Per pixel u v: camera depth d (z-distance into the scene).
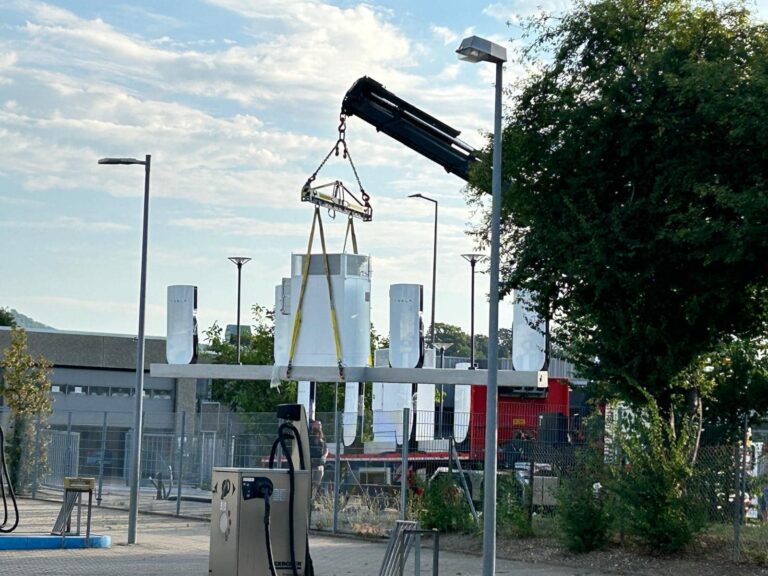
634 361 19.58
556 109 19.92
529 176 20.48
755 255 17.36
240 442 25.27
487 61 15.69
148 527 23.67
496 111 15.84
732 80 17.67
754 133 17.34
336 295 25.86
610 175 19.69
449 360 45.66
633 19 19.78
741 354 24.12
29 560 17.86
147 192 20.55
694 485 17.84
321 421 24.34
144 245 20.56
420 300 26.52
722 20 19.56
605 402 21.45
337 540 21.42
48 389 37.47
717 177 17.78
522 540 20.16
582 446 20.23
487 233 22.14
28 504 29.89
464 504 21.27
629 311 19.48
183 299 28.62
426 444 26.98
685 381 20.08
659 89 18.73
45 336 50.28
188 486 28.75
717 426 24.34
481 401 35.03
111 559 18.20
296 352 26.23
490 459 15.27
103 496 30.50
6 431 35.38
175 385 53.53
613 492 18.28
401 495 21.09
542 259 20.56
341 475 24.02
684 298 19.28
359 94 26.66
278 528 13.93
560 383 34.44
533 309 21.30
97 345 51.59
